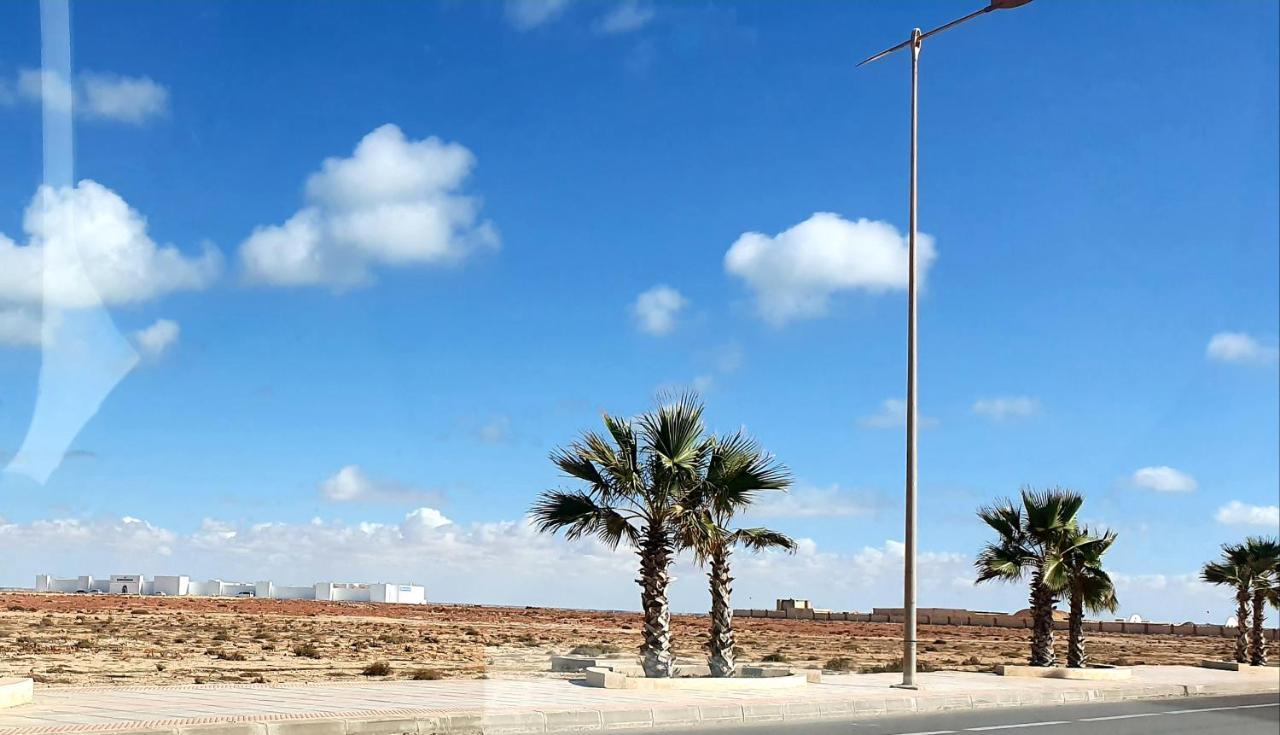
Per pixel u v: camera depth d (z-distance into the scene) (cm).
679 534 2514
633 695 2134
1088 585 3362
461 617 10069
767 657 4634
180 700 1798
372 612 10188
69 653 3750
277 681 2803
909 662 2583
